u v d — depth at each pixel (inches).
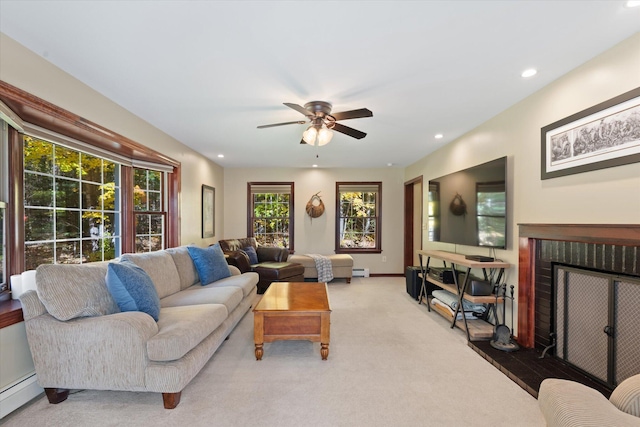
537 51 79.2
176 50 78.2
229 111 121.3
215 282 141.7
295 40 73.9
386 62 84.4
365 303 173.6
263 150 191.2
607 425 37.3
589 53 80.3
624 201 74.6
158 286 112.0
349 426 69.1
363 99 109.7
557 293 97.7
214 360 102.5
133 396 80.7
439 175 185.9
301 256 237.5
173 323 83.1
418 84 97.9
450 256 141.5
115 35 71.6
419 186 261.3
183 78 93.4
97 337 74.3
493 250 129.3
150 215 153.6
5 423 69.2
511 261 117.6
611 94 77.5
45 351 74.7
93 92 100.7
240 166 251.9
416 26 68.6
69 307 74.9
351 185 261.4
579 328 89.4
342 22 67.1
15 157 85.8
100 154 120.1
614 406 43.6
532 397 80.7
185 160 175.6
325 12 63.7
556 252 97.0
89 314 77.6
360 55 80.9
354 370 95.4
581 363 88.7
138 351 73.9
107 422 70.1
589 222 84.0
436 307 152.0
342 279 245.3
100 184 124.5
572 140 88.7
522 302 110.0
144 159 143.2
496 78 94.1
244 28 69.2
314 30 70.0
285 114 125.0
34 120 88.0
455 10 63.2
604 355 80.9
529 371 90.5
